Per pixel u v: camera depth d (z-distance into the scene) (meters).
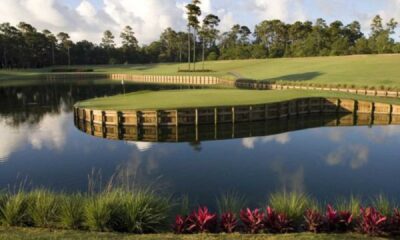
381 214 7.81
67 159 19.19
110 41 158.38
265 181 15.41
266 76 70.06
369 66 66.94
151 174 16.47
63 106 40.53
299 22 129.25
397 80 50.84
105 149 21.16
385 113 33.41
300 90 42.62
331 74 62.81
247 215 8.03
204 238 7.22
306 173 16.50
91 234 7.39
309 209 8.39
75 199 8.83
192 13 90.31
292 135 24.92
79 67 129.00
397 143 22.41
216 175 16.22
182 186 14.80
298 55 108.06
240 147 21.45
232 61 110.81
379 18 126.19
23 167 17.94
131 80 86.44
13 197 8.88
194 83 75.12
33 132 26.02
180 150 20.75
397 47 97.44
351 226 7.86
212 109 28.23
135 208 8.13
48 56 138.62
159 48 157.75
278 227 7.73
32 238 7.01
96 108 28.59
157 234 7.60
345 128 27.59
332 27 118.62
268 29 139.50
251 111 29.64
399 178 15.79
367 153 20.08
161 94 38.22
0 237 7.06
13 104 42.47
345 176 16.12
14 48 122.88
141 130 26.31
